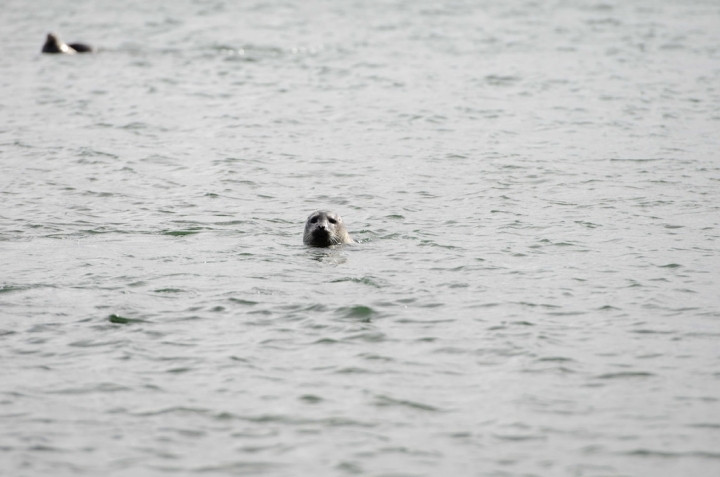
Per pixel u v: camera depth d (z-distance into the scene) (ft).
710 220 239.91
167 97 412.77
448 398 144.56
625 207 253.44
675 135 338.34
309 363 156.46
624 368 153.58
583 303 182.09
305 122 367.45
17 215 247.50
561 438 132.87
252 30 609.01
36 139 334.85
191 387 148.15
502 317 175.32
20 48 540.11
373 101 405.18
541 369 153.69
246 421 138.10
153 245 223.30
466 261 209.46
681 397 143.84
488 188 275.59
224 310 179.52
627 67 476.13
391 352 160.45
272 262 209.97
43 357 158.51
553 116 373.61
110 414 139.74
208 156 314.76
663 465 125.90
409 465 126.62
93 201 262.47
